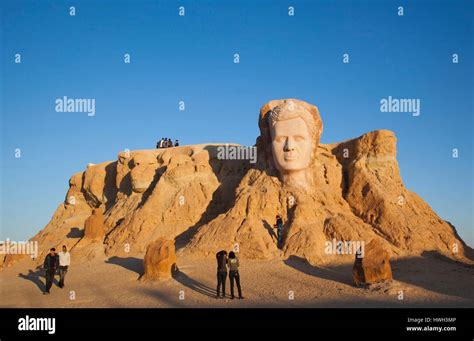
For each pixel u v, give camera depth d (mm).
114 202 30266
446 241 20969
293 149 22500
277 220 21047
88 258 23281
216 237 20828
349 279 16547
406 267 18000
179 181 25875
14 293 17891
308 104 23766
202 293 15797
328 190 23375
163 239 18703
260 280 16984
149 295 15836
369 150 24969
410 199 23406
